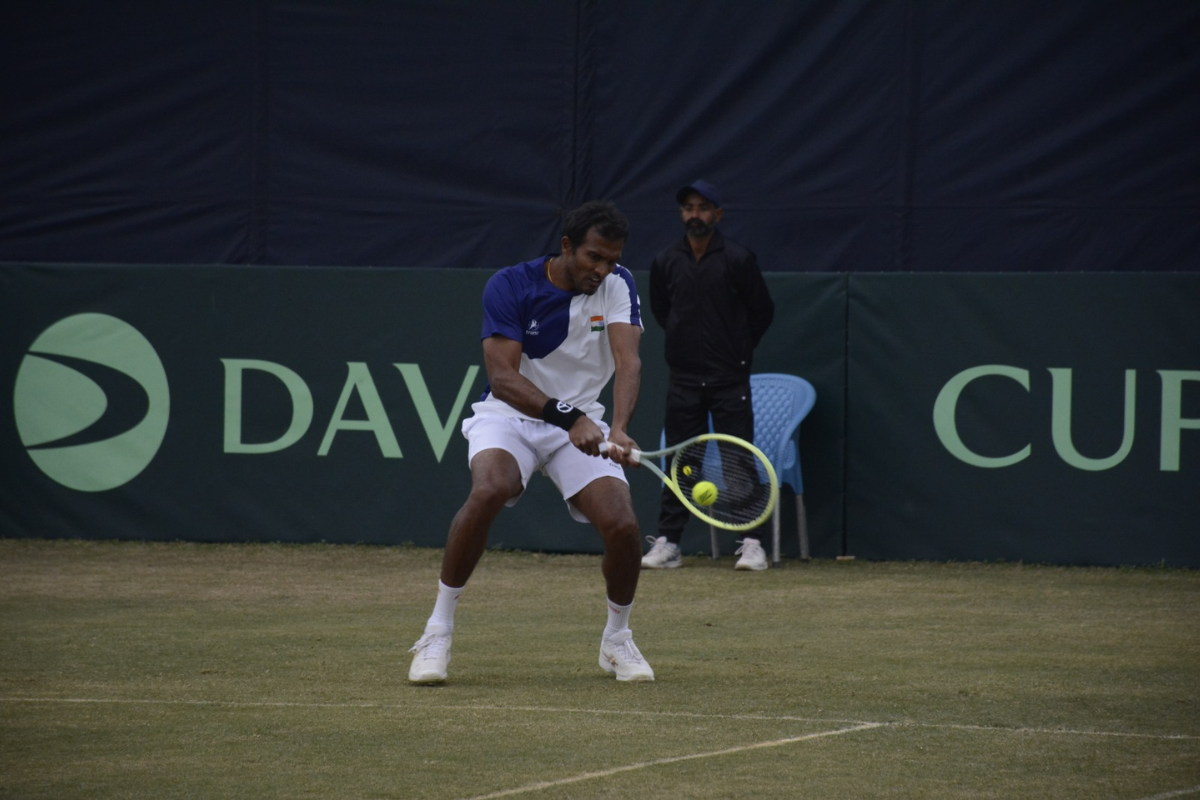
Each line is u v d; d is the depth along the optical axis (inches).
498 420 626.5
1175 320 1027.9
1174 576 997.2
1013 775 446.3
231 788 429.7
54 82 1405.0
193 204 1402.6
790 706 555.2
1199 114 1234.6
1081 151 1259.8
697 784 433.7
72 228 1409.9
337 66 1382.9
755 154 1316.4
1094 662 664.4
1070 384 1051.3
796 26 1301.7
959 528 1079.6
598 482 611.2
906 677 622.5
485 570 1034.7
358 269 1159.0
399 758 466.6
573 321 627.5
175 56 1397.6
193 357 1178.0
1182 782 438.3
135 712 541.6
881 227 1296.8
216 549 1142.3
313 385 1168.2
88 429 1187.9
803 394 1091.3
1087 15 1251.2
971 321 1072.2
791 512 1117.1
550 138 1354.6
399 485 1157.7
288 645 709.3
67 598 889.5
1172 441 1032.2
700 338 1045.2
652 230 1337.4
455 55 1368.1
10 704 558.9
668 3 1323.8
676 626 783.1
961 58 1275.8
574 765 457.7
